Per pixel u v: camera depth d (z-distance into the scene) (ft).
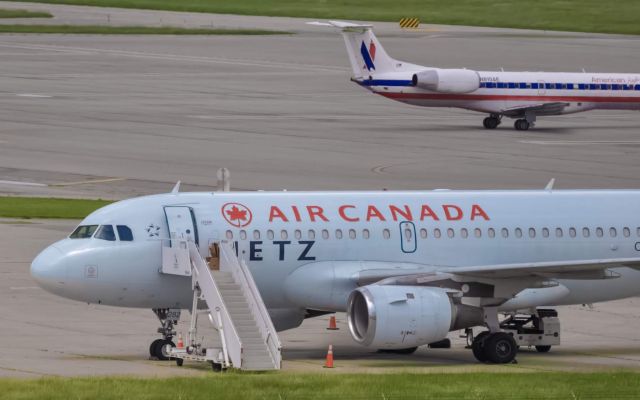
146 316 522.47
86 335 476.13
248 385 352.49
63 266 421.59
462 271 424.05
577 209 475.31
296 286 437.99
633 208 481.87
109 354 435.94
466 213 462.19
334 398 335.47
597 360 443.32
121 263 424.05
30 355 428.97
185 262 416.26
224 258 424.46
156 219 431.84
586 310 560.61
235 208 437.99
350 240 444.55
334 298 440.45
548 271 421.18
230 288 415.44
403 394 342.23
